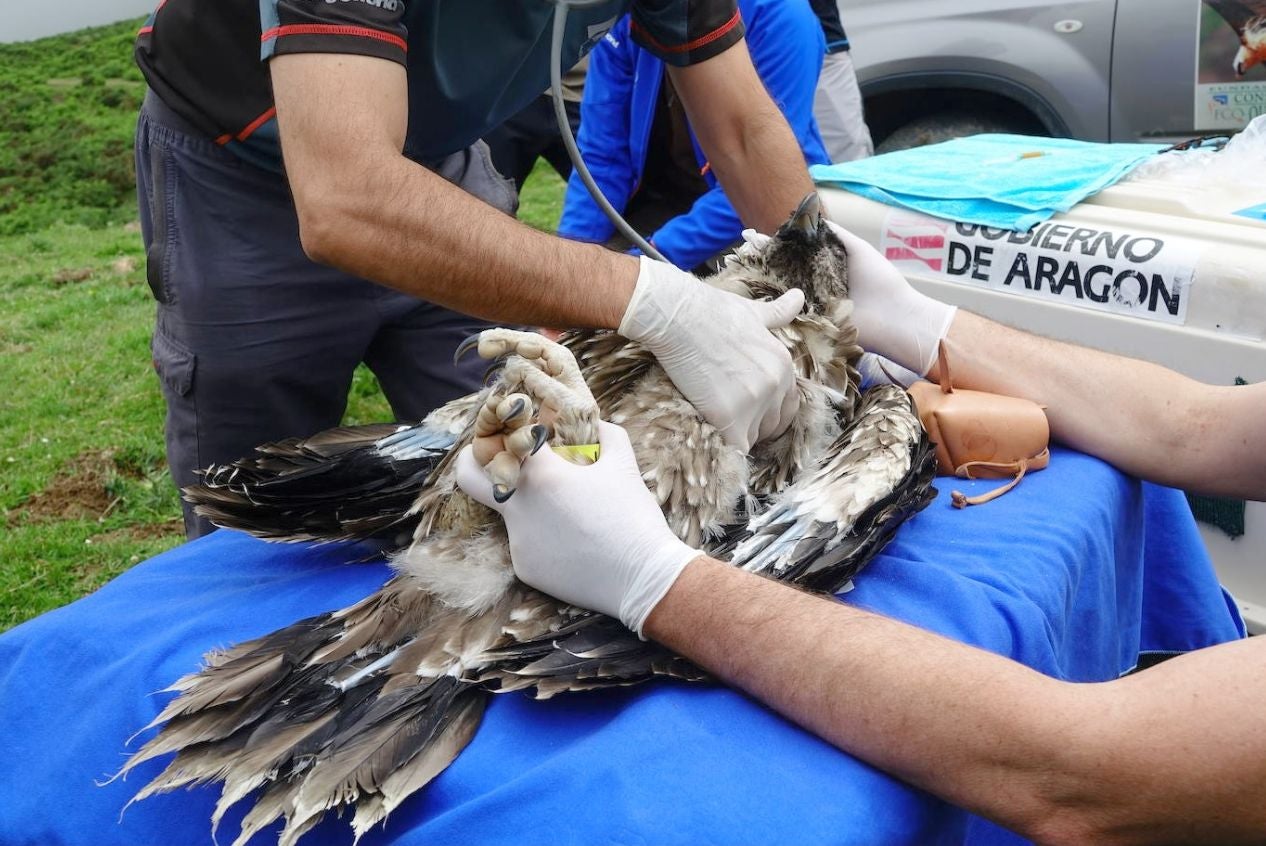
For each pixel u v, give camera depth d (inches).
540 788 53.5
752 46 140.3
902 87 227.3
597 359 79.6
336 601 71.7
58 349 277.6
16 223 465.4
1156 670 55.4
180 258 100.7
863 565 70.2
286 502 77.7
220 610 70.5
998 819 53.7
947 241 115.0
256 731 56.7
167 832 60.6
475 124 96.0
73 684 68.6
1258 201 107.0
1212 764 50.9
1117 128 213.2
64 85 635.5
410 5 80.4
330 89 67.7
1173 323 101.6
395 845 54.5
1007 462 83.3
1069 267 107.0
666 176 160.4
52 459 208.8
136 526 185.3
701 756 55.1
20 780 66.1
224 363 103.5
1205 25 198.5
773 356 75.9
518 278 69.9
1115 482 84.0
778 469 83.3
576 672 58.4
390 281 69.9
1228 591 105.6
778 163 99.7
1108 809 52.0
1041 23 212.7
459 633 63.8
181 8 93.2
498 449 62.6
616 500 62.9
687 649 60.1
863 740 54.9
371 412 222.1
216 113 94.4
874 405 82.0
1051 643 68.8
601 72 150.5
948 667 54.9
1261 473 80.2
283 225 100.6
